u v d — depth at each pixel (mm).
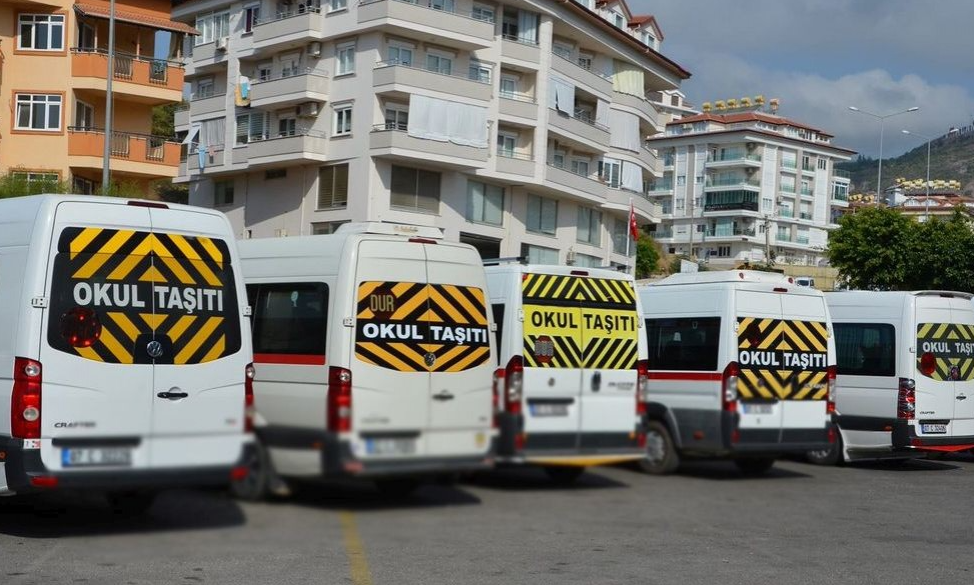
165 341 8664
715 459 14367
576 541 9102
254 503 9148
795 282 14383
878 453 16312
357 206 43969
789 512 11227
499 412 11859
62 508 9773
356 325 9914
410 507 9852
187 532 8445
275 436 9438
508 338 12000
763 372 13727
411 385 10094
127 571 7453
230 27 51312
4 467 8188
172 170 42281
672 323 14227
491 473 11555
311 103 45875
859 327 16516
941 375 16172
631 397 12719
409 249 10312
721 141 119875
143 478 8406
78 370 8297
